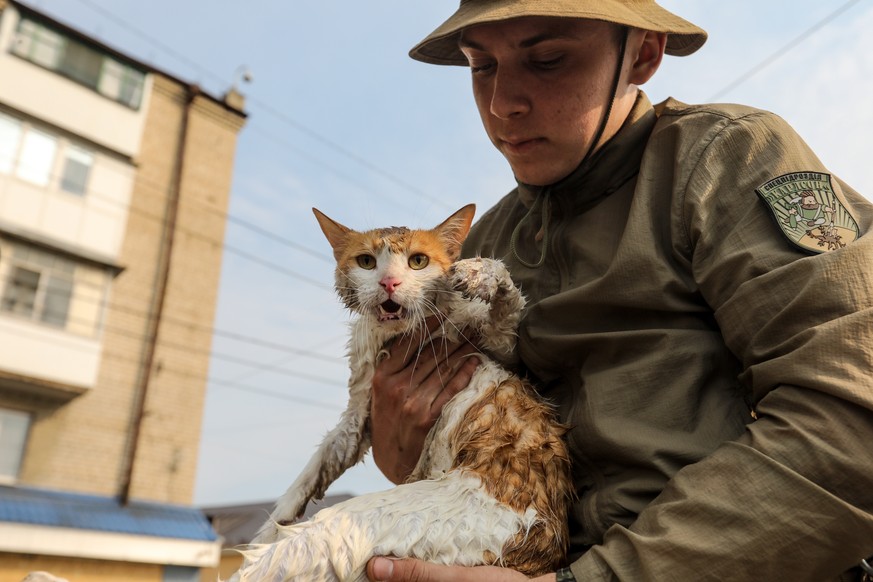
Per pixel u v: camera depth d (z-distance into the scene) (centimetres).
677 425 145
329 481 201
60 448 1151
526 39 166
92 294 1230
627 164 182
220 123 1466
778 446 115
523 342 180
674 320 155
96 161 1270
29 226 1166
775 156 149
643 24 164
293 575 138
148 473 1223
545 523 148
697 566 112
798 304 123
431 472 175
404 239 207
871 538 106
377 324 195
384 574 133
